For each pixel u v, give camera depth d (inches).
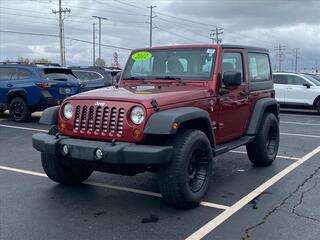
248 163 318.7
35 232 181.0
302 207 216.8
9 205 214.2
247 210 211.9
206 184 222.7
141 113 198.2
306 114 743.7
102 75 645.9
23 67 532.7
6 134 439.2
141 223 193.0
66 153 209.2
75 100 216.4
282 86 762.8
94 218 198.5
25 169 287.7
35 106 520.1
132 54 276.7
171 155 198.2
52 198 226.4
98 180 262.8
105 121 205.9
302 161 327.6
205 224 192.5
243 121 281.1
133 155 191.9
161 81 255.0
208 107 235.3
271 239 176.6
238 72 245.3
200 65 250.2
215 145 242.1
